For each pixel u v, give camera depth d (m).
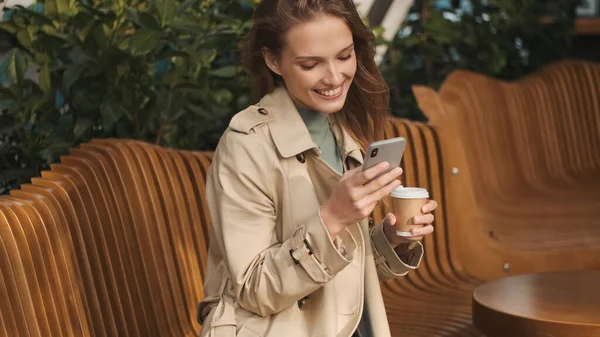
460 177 4.63
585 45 7.93
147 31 3.62
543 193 5.89
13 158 3.73
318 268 2.28
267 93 2.57
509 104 5.95
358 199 2.24
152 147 3.50
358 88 2.64
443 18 6.01
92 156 3.24
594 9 8.31
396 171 2.26
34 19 3.71
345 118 2.67
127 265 3.19
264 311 2.35
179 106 3.86
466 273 4.56
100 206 3.12
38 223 2.75
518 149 5.96
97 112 3.86
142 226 3.29
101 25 3.75
